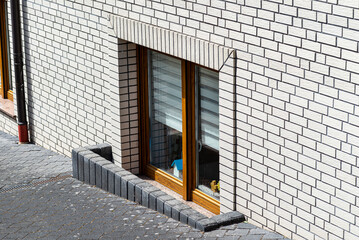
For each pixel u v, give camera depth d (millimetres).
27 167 10344
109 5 8930
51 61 10703
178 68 8445
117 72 8914
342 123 6109
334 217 6402
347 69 5945
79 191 9008
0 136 12461
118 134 9172
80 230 7809
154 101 9055
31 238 7680
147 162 9375
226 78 7250
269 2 6559
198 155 8414
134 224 7824
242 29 6930
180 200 8609
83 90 10000
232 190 7570
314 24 6152
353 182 6133
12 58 11641
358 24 5762
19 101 11617
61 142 10953
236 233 7234
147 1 8180
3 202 8797
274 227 7145
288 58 6500
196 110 8273
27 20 11141
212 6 7230
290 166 6766
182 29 7723
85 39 9656
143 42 8344
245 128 7215
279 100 6711
